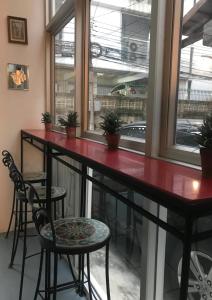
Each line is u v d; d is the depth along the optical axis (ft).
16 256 8.88
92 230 4.67
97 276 7.25
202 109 3.84
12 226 10.72
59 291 6.51
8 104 10.29
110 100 6.45
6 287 7.31
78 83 7.70
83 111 7.64
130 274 6.73
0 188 10.46
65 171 9.28
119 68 6.05
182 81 4.19
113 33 6.30
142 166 3.65
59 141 6.57
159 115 4.39
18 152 10.61
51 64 10.69
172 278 4.79
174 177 3.01
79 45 7.59
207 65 3.77
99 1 6.97
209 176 2.99
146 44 5.01
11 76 10.21
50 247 4.20
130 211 6.72
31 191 5.00
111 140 5.14
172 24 4.19
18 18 10.08
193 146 3.98
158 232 4.57
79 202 7.73
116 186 5.18
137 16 5.34
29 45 10.37
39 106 10.75
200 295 4.52
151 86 4.39
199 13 3.88
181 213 2.31
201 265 4.50
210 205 2.26
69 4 8.11
